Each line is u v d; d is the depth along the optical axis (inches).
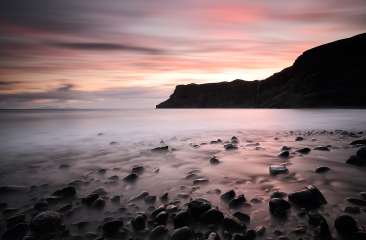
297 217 137.5
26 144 469.7
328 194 168.7
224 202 162.9
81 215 150.6
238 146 390.9
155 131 694.5
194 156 319.6
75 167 276.1
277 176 216.8
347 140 413.1
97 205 163.0
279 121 997.8
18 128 852.0
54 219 137.8
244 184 198.2
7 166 284.2
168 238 122.4
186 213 136.9
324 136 479.5
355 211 139.7
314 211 142.6
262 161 277.3
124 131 713.0
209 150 361.1
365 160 250.2
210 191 184.5
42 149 407.8
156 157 322.3
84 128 840.3
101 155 347.6
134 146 425.7
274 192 172.9
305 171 227.3
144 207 159.9
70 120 1439.5
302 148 331.0
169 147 400.2
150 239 122.2
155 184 206.2
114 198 175.0
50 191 196.1
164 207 153.6
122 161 303.1
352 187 181.9
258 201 162.2
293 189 181.8
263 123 917.2
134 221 136.3
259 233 122.1
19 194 189.6
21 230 132.0
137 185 204.7
